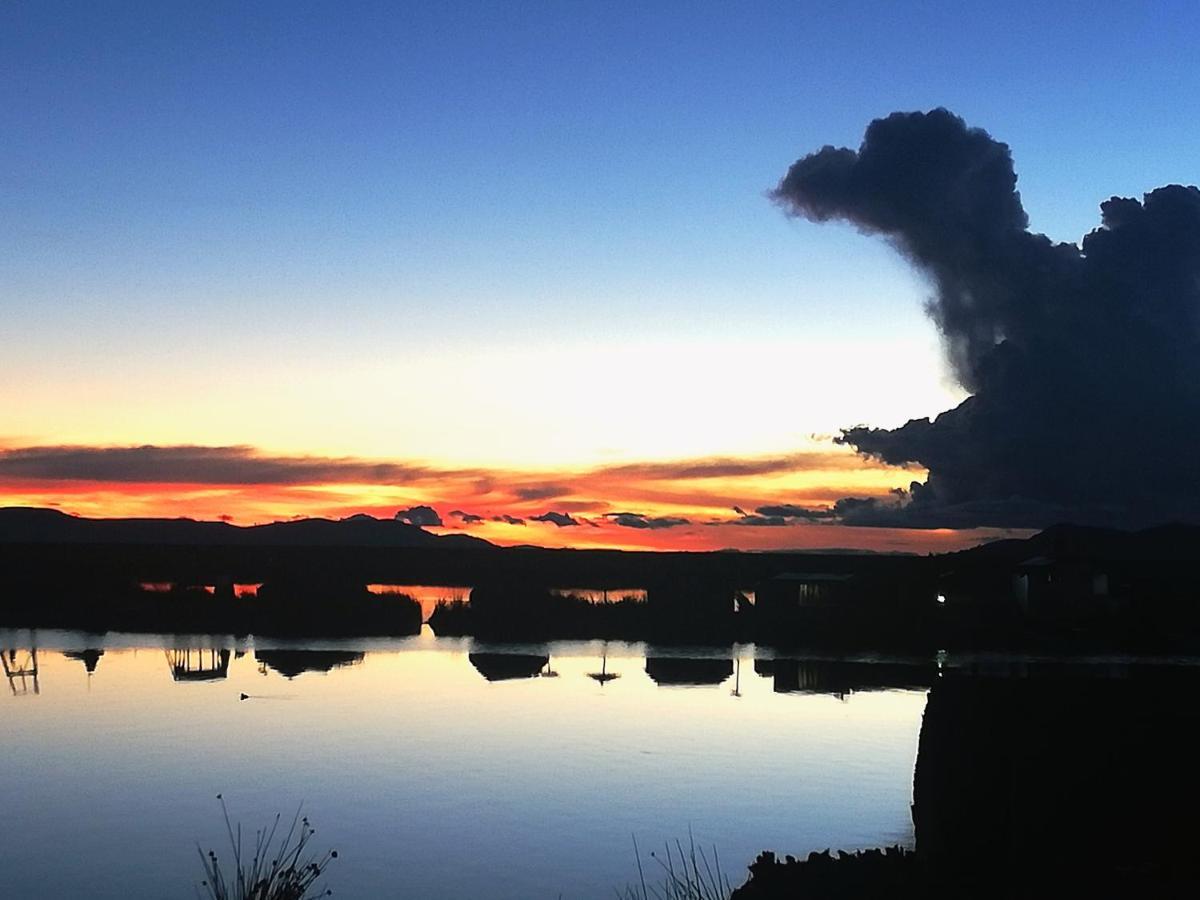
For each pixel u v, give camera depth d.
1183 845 18.28
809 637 83.31
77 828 32.09
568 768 39.88
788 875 21.72
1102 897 16.89
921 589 91.06
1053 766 19.59
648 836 31.41
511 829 32.06
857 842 30.23
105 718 49.41
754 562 129.75
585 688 59.25
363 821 33.09
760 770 39.62
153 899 26.12
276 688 58.38
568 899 26.03
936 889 19.02
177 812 34.03
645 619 91.19
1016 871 18.91
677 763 40.84
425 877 27.83
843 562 126.75
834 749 43.28
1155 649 72.31
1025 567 85.94
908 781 37.84
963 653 73.31
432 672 65.19
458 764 40.69
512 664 69.19
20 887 26.92
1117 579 89.19
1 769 39.56
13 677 61.53
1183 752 19.22
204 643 77.50
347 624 89.00
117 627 85.56
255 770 39.59
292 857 29.25
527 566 138.50
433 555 151.12
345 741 44.81
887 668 67.56
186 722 48.62
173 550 146.25
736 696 56.75
